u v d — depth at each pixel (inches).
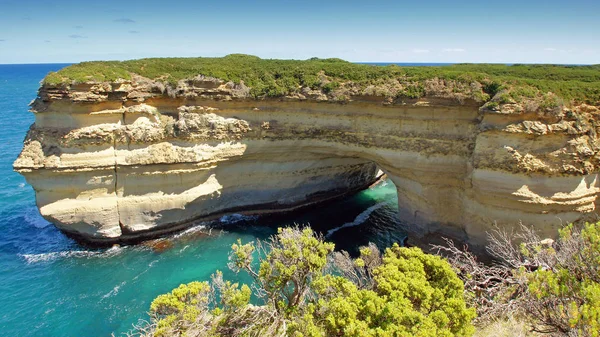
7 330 783.1
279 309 626.2
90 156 1051.9
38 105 1049.5
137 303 873.5
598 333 382.3
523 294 582.2
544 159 855.7
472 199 975.0
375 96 1090.1
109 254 1082.7
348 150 1200.2
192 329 549.0
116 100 1055.6
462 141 1013.8
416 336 442.6
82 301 876.6
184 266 1024.9
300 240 629.6
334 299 518.0
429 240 1101.7
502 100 876.6
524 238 852.6
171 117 1149.7
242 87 1170.6
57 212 1063.0
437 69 1203.2
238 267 705.6
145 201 1131.9
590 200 860.0
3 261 1032.8
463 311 503.5
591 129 847.7
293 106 1197.1
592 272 496.4
